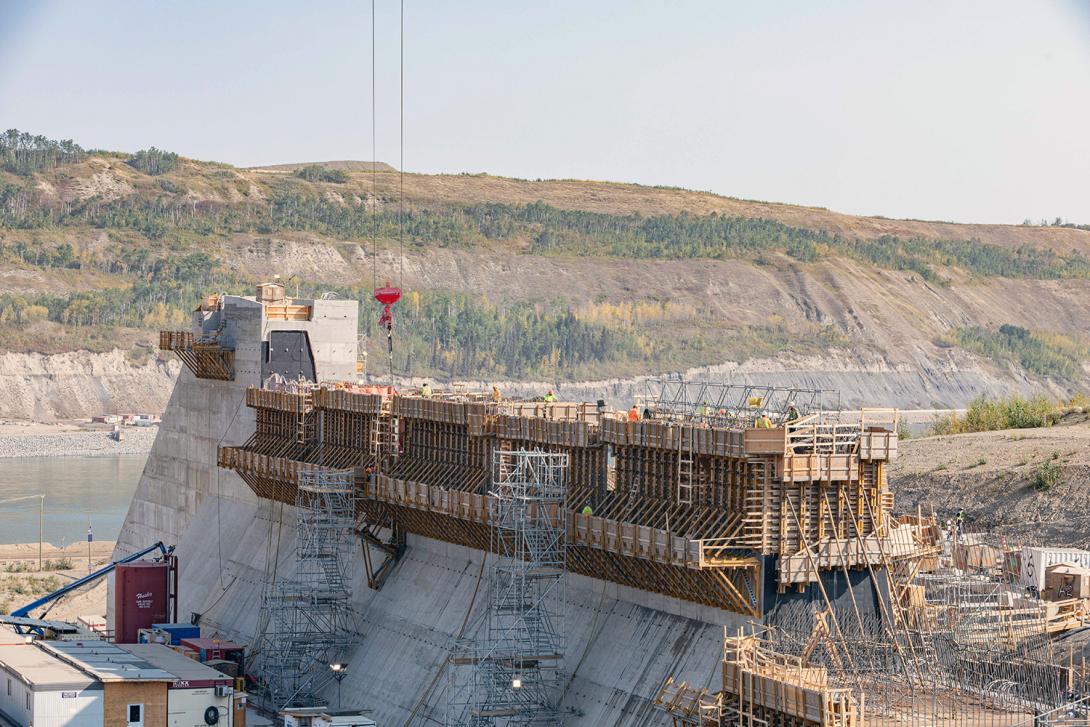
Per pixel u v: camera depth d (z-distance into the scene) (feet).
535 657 288.30
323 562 369.09
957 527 399.24
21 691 297.53
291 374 455.22
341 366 462.19
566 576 307.99
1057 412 597.93
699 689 245.65
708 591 261.85
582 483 304.50
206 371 477.77
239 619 414.62
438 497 334.44
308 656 362.12
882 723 219.20
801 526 255.09
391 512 367.45
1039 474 434.30
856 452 257.34
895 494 473.26
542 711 285.23
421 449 369.71
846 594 258.98
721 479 265.34
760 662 230.48
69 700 290.35
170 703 299.99
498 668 286.87
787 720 217.97
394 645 344.49
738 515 258.57
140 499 538.88
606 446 297.94
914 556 271.90
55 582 581.12
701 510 266.77
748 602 254.27
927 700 234.99
